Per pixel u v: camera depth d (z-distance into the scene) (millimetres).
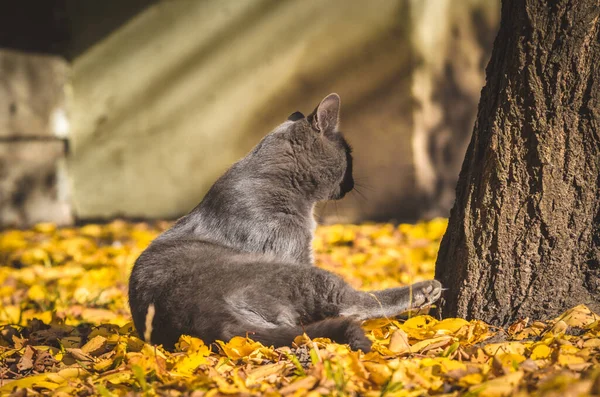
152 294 6426
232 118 15656
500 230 6242
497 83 6348
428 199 14750
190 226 7164
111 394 5102
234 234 7004
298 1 14914
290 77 15102
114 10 16609
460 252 6492
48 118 16984
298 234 7266
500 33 6445
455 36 15547
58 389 5320
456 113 15469
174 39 16094
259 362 5645
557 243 6121
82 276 10930
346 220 14938
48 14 17047
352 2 14539
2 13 16359
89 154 17125
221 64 15680
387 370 4988
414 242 12391
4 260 12734
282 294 6383
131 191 16797
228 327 6035
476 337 5930
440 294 6676
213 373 5250
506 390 4508
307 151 7508
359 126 14703
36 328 7762
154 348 5719
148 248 6930
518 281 6215
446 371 5020
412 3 14273
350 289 6473
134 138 16656
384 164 14617
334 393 4742
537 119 6070
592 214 6090
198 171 16094
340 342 5746
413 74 14352
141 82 16500
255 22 15312
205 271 6422
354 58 14617
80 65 17062
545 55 6012
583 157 6043
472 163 6512
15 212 16609
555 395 4301
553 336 5613
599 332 5738
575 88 5984
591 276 6121
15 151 16641
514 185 6188
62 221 17172
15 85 16562
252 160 7402
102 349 6480
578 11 5906
